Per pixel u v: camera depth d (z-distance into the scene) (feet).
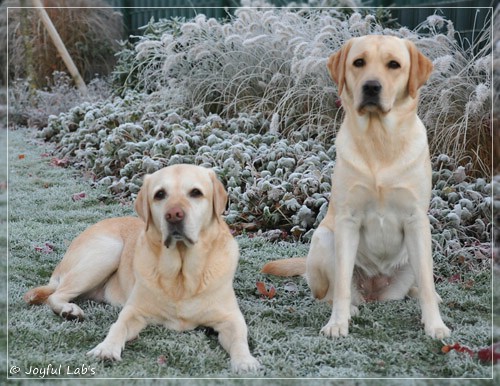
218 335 10.66
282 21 23.44
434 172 17.04
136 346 10.19
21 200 19.49
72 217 17.92
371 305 12.02
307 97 21.29
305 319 11.64
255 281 13.52
